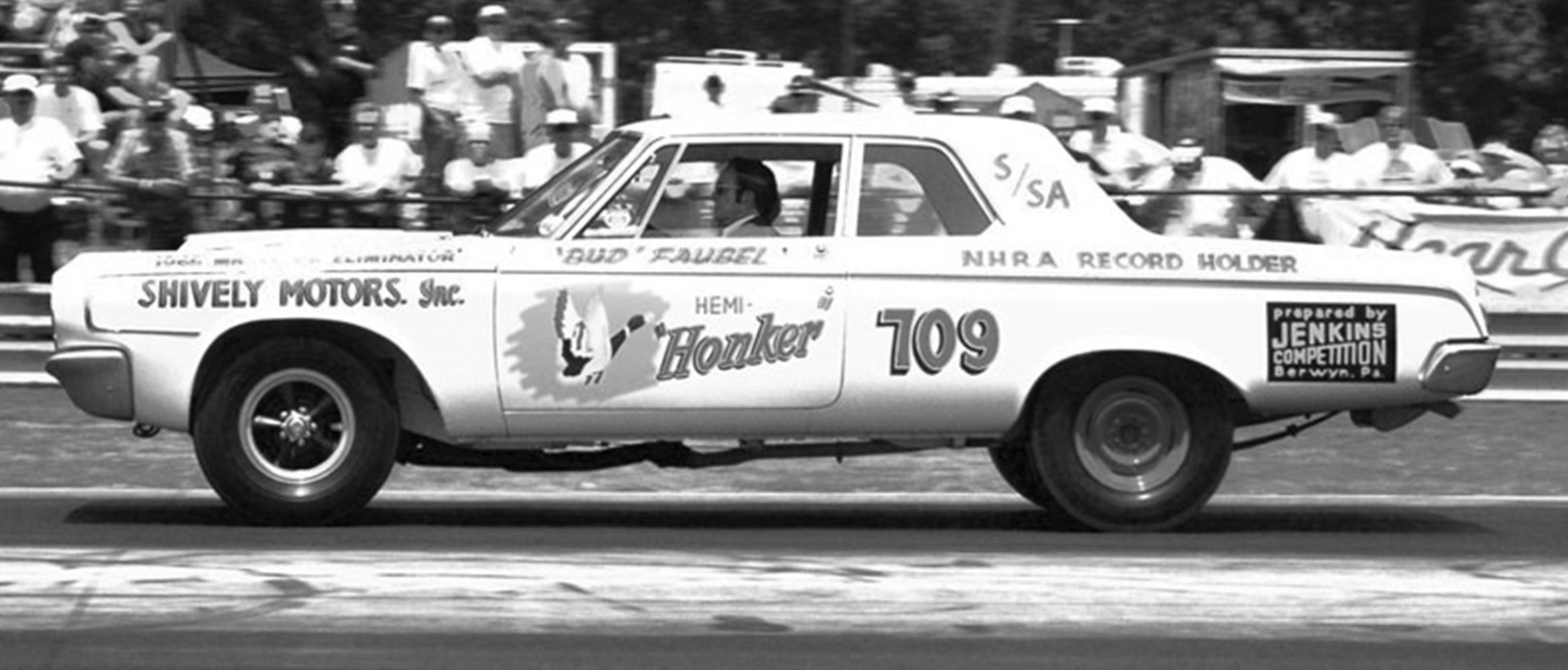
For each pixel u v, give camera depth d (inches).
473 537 536.7
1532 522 587.5
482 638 418.6
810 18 1385.3
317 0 1140.5
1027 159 556.4
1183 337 546.6
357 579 475.5
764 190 549.6
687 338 539.5
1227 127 1095.0
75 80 906.1
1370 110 1101.1
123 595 455.5
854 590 470.9
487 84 903.7
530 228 548.7
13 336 828.6
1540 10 1461.6
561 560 502.6
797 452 567.5
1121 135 904.9
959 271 543.8
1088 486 551.8
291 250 543.8
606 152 560.1
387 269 538.0
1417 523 584.4
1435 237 845.8
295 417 542.3
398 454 569.0
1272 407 553.3
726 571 491.5
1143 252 549.0
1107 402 552.7
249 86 1115.3
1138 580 488.1
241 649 408.5
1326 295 551.2
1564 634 435.5
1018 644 419.8
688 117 555.5
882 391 543.2
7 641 412.2
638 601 455.8
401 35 1278.3
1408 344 552.7
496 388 537.6
